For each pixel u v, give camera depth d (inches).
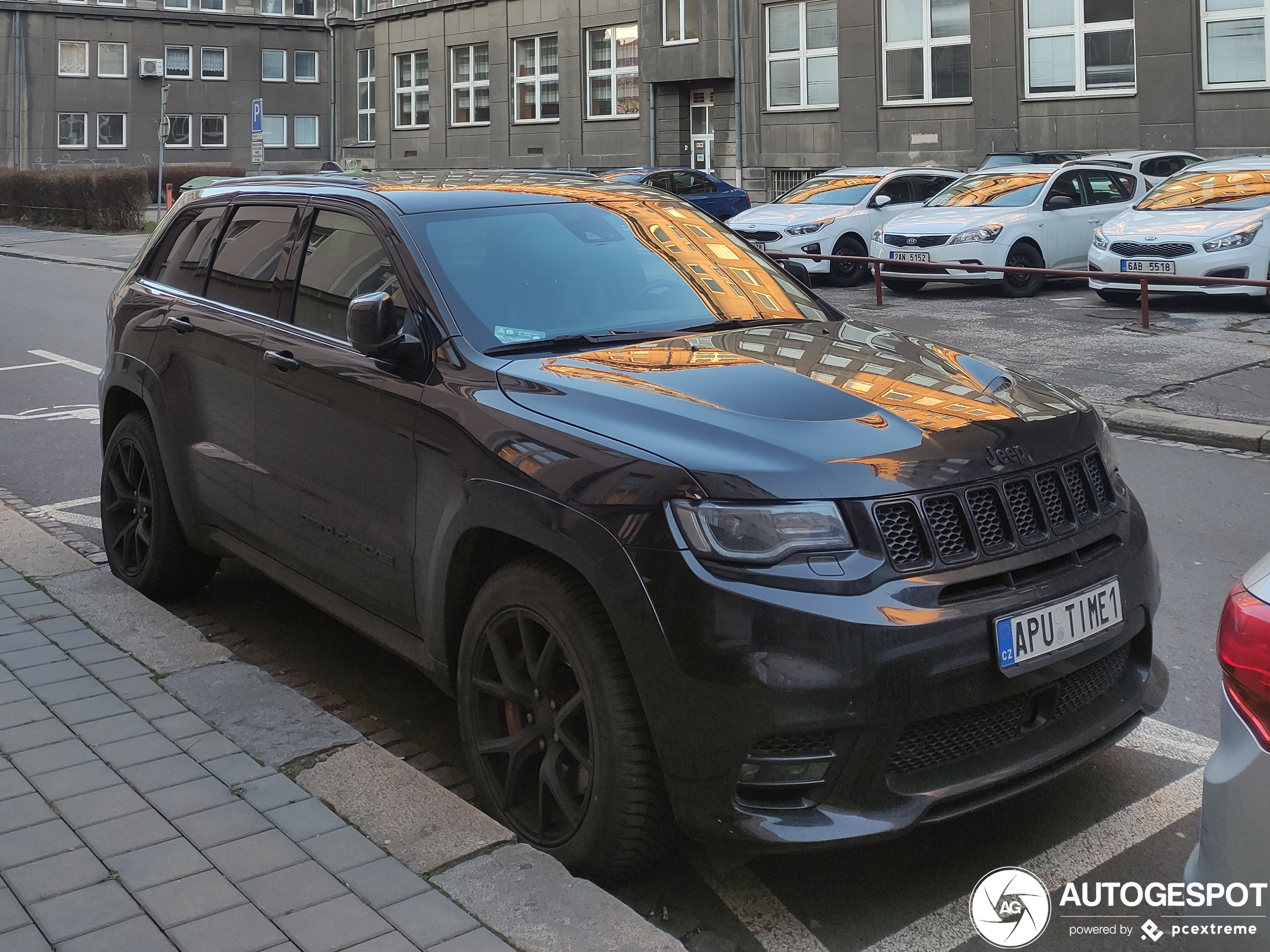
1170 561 248.1
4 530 243.9
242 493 188.7
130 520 227.6
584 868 128.2
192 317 203.3
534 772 138.3
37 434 375.9
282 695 163.8
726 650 115.7
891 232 690.8
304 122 2385.6
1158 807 149.0
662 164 1349.7
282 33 2337.6
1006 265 662.5
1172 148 962.7
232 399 189.5
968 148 1081.4
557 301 164.6
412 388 153.3
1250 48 919.7
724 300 176.7
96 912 114.7
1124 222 621.3
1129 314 583.5
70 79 2190.0
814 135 1195.3
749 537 117.6
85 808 134.1
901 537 121.1
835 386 140.3
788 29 1202.0
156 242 229.5
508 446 137.0
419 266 162.6
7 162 2171.5
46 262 1080.2
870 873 136.2
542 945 109.9
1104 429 148.6
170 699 162.7
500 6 1524.4
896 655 116.0
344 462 163.9
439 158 1658.5
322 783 139.7
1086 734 131.8
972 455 128.0
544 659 131.7
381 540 157.6
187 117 2284.7
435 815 132.4
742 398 135.3
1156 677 147.2
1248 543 259.8
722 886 133.9
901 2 1107.9
